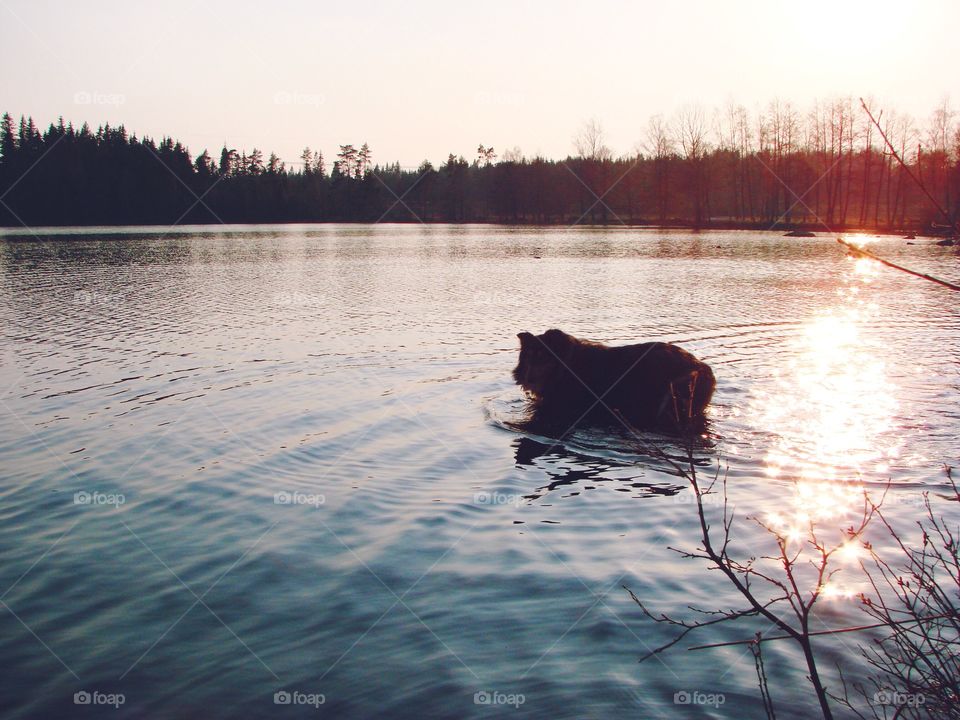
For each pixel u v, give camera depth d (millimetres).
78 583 5551
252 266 36750
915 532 6055
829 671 4195
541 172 110625
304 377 12227
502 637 4652
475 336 16188
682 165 94312
